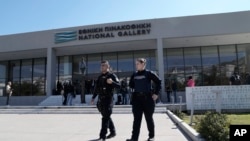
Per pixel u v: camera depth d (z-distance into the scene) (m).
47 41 27.12
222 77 27.69
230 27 23.62
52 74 27.11
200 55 28.34
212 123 5.97
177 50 28.72
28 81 32.53
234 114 14.87
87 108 18.05
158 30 24.67
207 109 16.67
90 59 30.28
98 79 6.70
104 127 6.55
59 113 17.22
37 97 29.12
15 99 30.02
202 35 24.00
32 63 32.69
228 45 28.06
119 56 29.66
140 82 6.19
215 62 28.05
